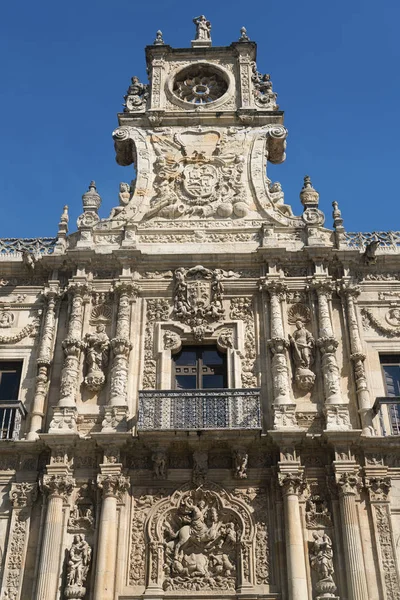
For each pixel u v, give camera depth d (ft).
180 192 91.86
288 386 74.90
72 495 69.97
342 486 68.18
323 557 65.05
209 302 81.76
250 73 102.63
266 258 83.71
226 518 69.05
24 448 71.92
